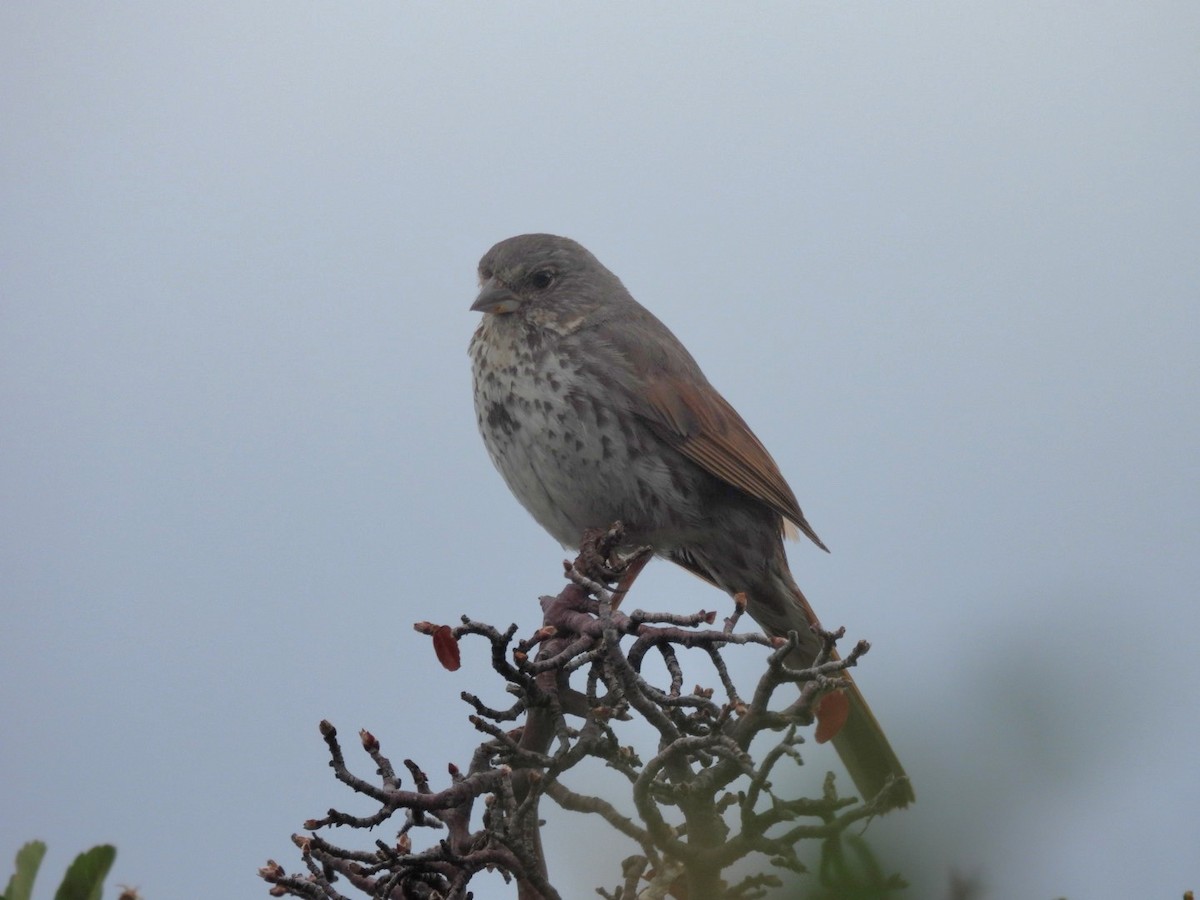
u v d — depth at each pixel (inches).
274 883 320.5
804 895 234.8
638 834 317.4
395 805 318.3
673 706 352.2
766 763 308.7
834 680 333.4
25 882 222.1
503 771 326.6
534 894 327.6
